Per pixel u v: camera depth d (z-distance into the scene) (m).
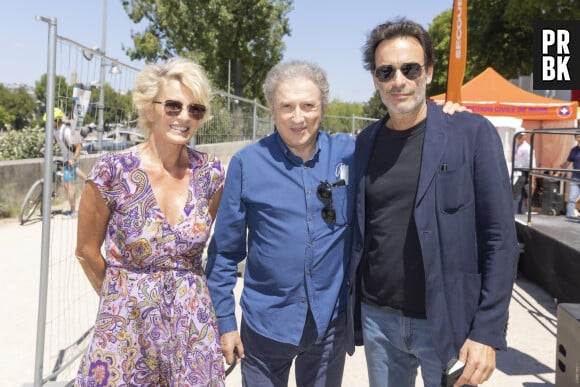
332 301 2.27
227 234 2.28
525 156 10.83
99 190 1.97
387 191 2.12
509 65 22.88
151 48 29.05
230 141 7.59
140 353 1.98
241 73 31.39
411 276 2.10
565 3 16.14
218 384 2.08
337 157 2.31
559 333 3.39
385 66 2.06
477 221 1.98
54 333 4.48
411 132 2.11
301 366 2.41
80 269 6.33
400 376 2.31
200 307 2.07
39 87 53.34
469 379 1.84
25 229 8.87
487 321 1.85
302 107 2.14
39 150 12.11
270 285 2.25
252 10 29.09
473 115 2.03
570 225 6.71
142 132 2.15
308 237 2.21
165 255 2.00
